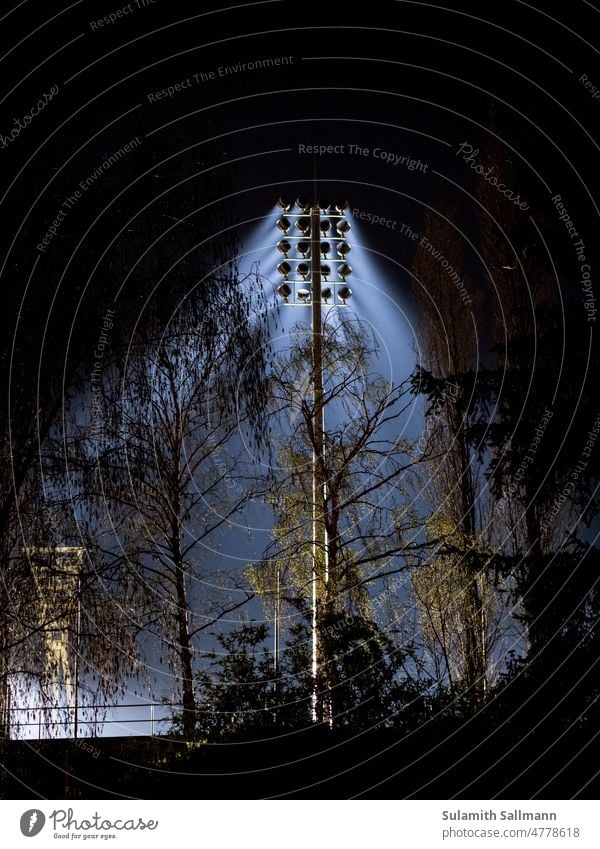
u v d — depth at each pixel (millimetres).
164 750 11930
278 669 13195
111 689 9844
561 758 10375
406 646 13125
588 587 11273
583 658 10852
